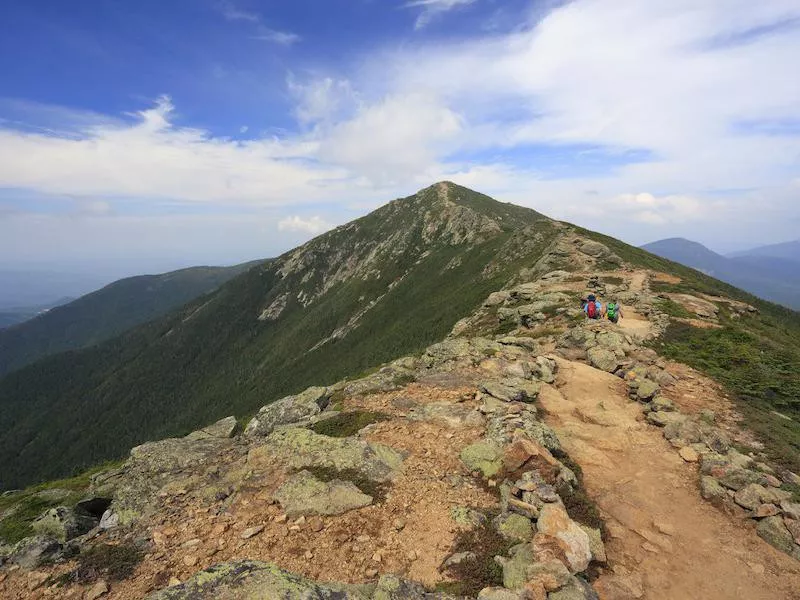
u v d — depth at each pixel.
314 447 13.94
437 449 14.08
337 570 9.23
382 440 14.85
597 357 22.00
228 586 7.04
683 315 30.73
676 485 12.59
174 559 10.14
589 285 43.09
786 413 18.14
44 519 13.09
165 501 12.85
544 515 9.66
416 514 10.92
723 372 20.97
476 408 16.42
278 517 11.16
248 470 13.54
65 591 9.53
